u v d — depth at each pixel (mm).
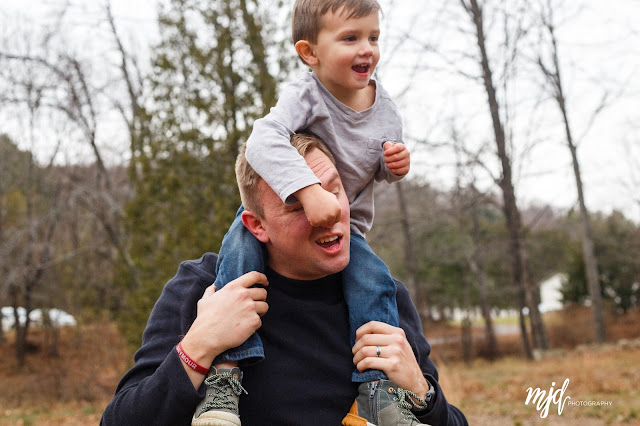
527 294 24219
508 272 33844
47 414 14875
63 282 23750
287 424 1621
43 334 26672
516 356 24938
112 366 19562
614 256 33344
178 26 10133
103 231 23000
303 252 1612
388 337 1668
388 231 21812
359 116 1891
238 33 10062
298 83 1853
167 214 10297
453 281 34062
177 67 10125
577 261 34750
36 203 25688
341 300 1793
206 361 1504
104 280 22344
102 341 19734
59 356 22969
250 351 1554
